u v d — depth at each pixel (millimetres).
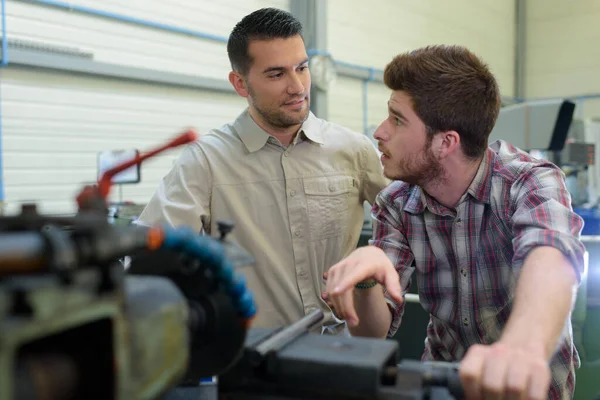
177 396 744
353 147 1358
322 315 765
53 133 3553
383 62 5918
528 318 679
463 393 596
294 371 583
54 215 423
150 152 510
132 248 440
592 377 1919
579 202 2955
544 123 1837
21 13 3348
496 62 7688
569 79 7738
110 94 3799
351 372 561
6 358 335
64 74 3559
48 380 395
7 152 3367
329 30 5223
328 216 1310
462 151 978
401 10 6051
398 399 550
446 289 1093
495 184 1003
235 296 547
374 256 877
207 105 4383
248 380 605
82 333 422
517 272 853
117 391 410
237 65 1248
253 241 1263
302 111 1225
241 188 1278
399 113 981
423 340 2018
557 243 799
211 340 583
